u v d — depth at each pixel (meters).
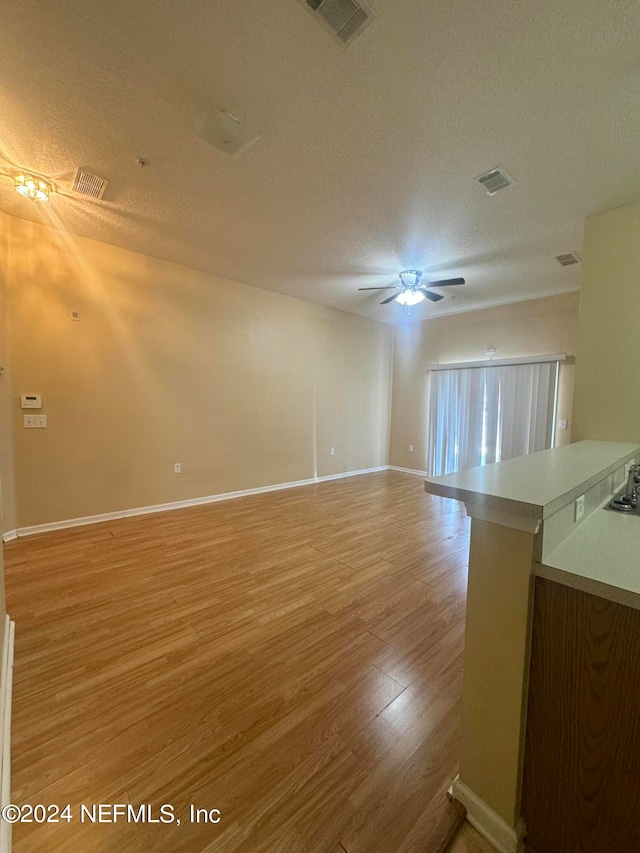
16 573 2.51
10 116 1.80
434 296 3.94
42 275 3.10
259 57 1.46
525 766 0.99
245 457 4.64
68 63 1.50
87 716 1.39
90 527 3.39
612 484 1.67
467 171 2.17
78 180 2.33
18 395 3.04
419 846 1.00
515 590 0.95
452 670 1.68
